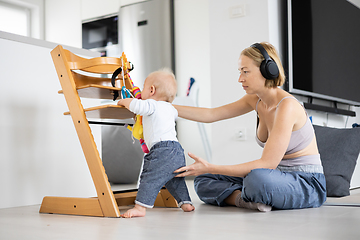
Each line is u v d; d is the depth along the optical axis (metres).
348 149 2.19
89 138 1.48
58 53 1.59
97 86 1.53
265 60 1.55
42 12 5.33
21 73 2.01
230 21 2.67
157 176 1.42
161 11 4.34
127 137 3.33
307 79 2.75
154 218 1.37
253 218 1.33
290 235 1.02
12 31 5.18
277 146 1.48
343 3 3.28
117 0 4.68
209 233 1.07
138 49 4.48
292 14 2.63
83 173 2.25
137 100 1.44
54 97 2.14
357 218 1.31
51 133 2.11
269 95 1.63
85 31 4.96
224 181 1.76
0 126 1.90
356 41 3.46
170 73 1.59
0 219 1.43
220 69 2.70
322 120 3.06
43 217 1.46
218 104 2.70
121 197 1.68
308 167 1.60
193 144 4.23
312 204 1.58
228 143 2.63
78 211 1.49
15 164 1.95
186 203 1.54
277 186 1.45
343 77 3.23
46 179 2.07
